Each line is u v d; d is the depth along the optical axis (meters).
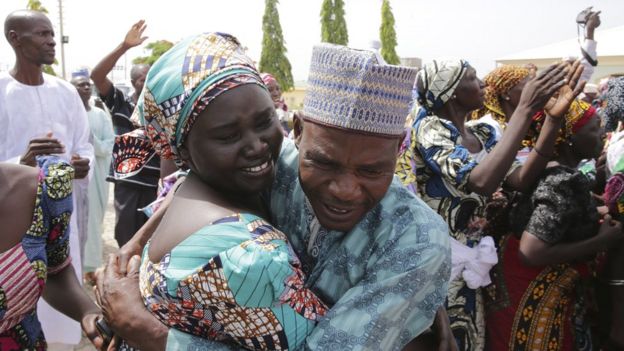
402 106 1.22
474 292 2.71
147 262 1.28
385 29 33.44
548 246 2.46
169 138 1.31
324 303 1.32
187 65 1.23
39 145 3.06
